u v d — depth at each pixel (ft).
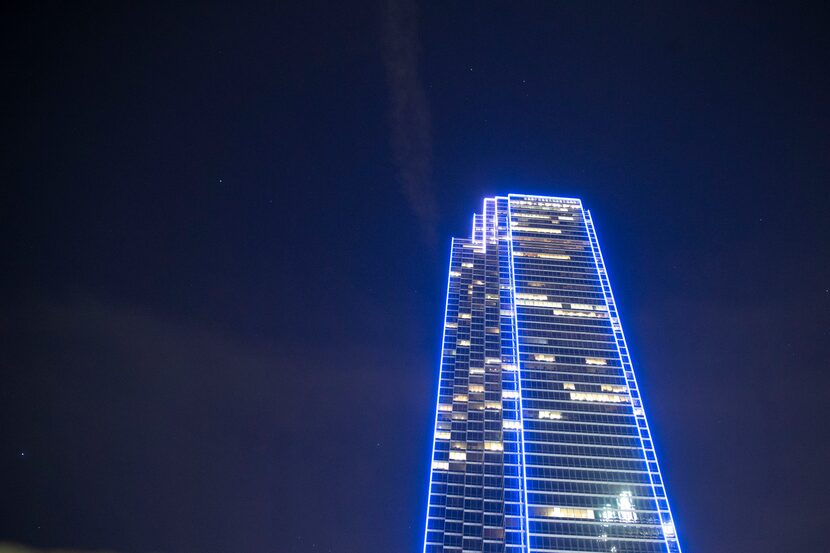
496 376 613.93
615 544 470.80
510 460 536.42
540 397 574.97
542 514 490.08
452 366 636.07
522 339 626.23
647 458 528.63
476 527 495.00
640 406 568.00
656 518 487.20
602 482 512.22
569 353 613.11
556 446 538.06
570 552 466.29
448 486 522.47
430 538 492.54
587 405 568.41
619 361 605.73
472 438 555.69
